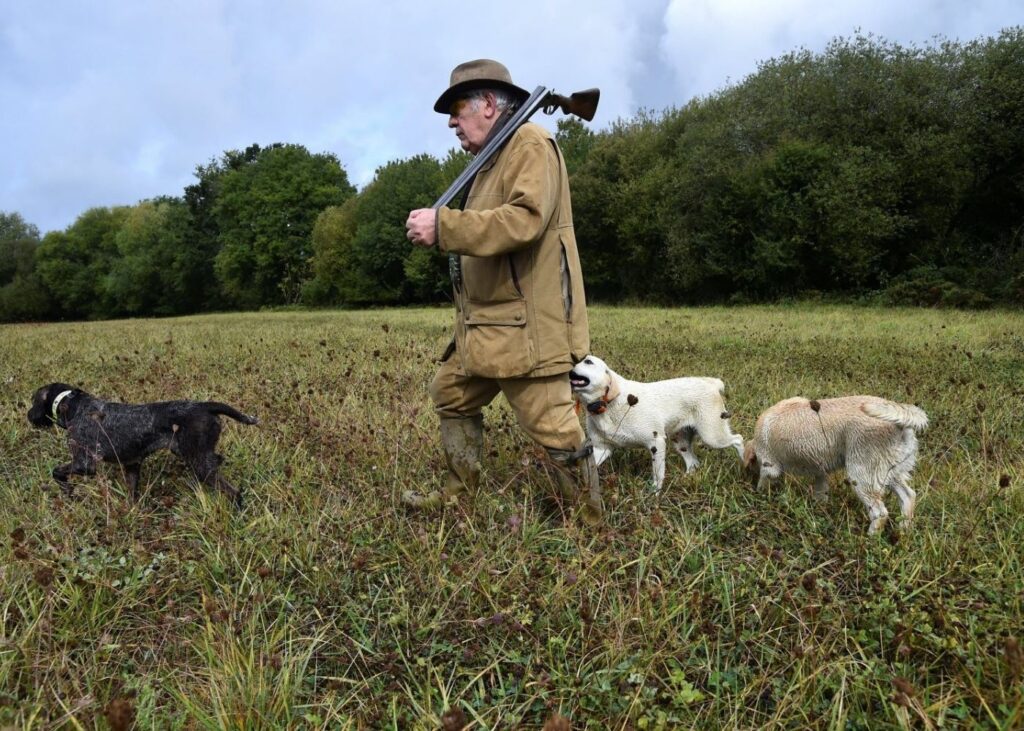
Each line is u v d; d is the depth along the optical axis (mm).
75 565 3119
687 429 4840
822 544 3410
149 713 2299
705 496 4215
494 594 2998
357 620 2936
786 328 13797
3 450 5148
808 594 2902
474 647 2732
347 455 4504
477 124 3443
